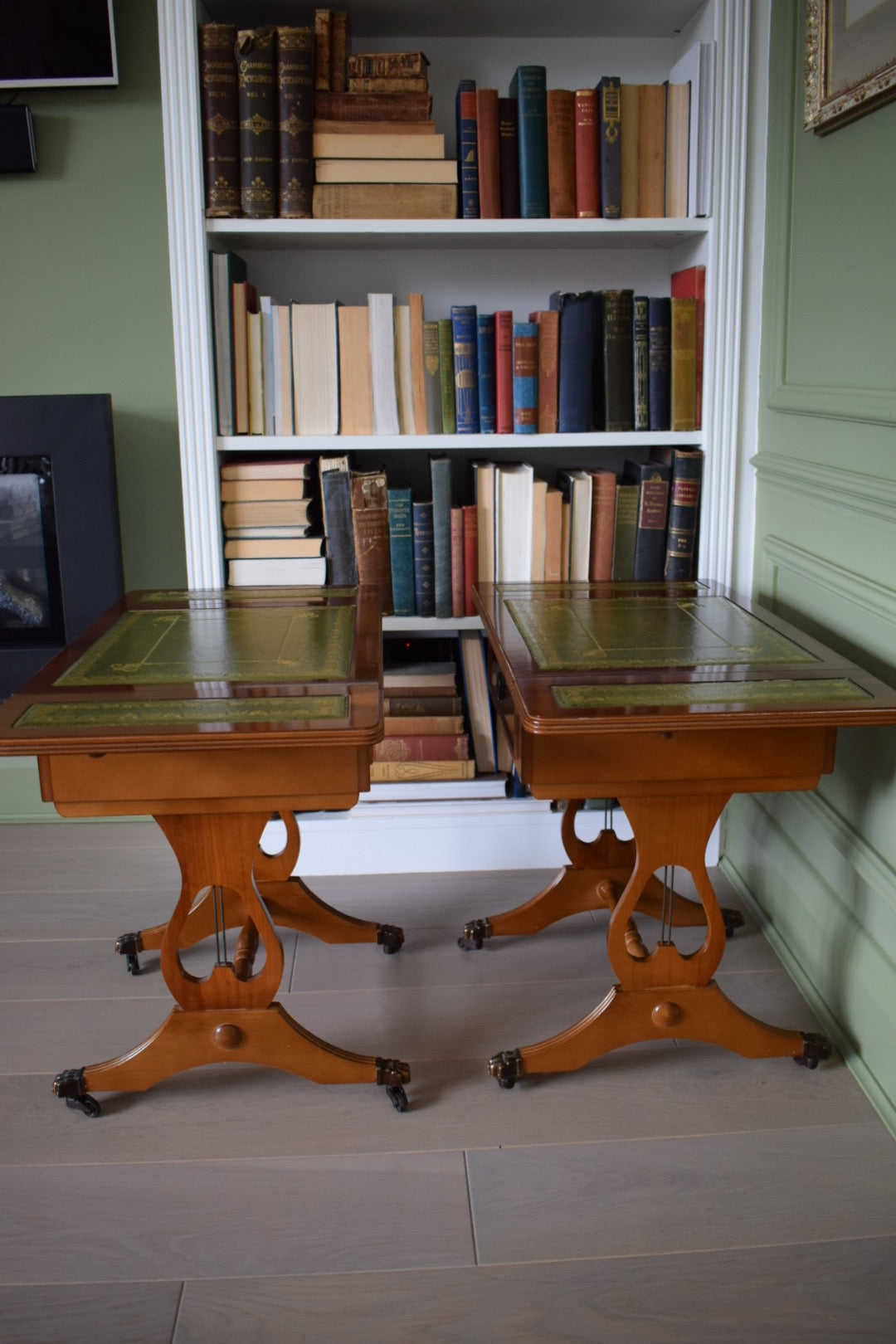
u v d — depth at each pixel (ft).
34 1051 6.74
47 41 8.55
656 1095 6.37
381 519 8.29
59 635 9.30
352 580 8.43
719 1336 4.77
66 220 9.07
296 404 8.20
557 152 7.86
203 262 7.82
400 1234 5.36
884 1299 4.97
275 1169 5.81
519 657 6.10
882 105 5.98
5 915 8.45
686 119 7.87
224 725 4.99
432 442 8.21
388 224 7.86
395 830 8.99
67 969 7.67
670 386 8.30
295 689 5.49
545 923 7.98
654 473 8.35
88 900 8.68
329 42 7.70
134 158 8.97
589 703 5.33
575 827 8.95
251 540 8.35
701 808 6.07
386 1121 6.18
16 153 8.75
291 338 8.07
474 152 7.86
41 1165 5.84
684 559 8.48
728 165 7.85
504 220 7.91
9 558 9.14
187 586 9.63
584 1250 5.25
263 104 7.64
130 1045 6.80
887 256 6.02
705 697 5.41
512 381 8.21
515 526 8.43
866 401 6.18
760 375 8.15
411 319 8.11
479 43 8.71
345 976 7.59
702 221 7.95
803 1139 5.98
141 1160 5.88
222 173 7.72
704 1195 5.59
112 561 9.14
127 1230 5.40
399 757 8.80
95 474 8.96
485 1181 5.71
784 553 7.68
